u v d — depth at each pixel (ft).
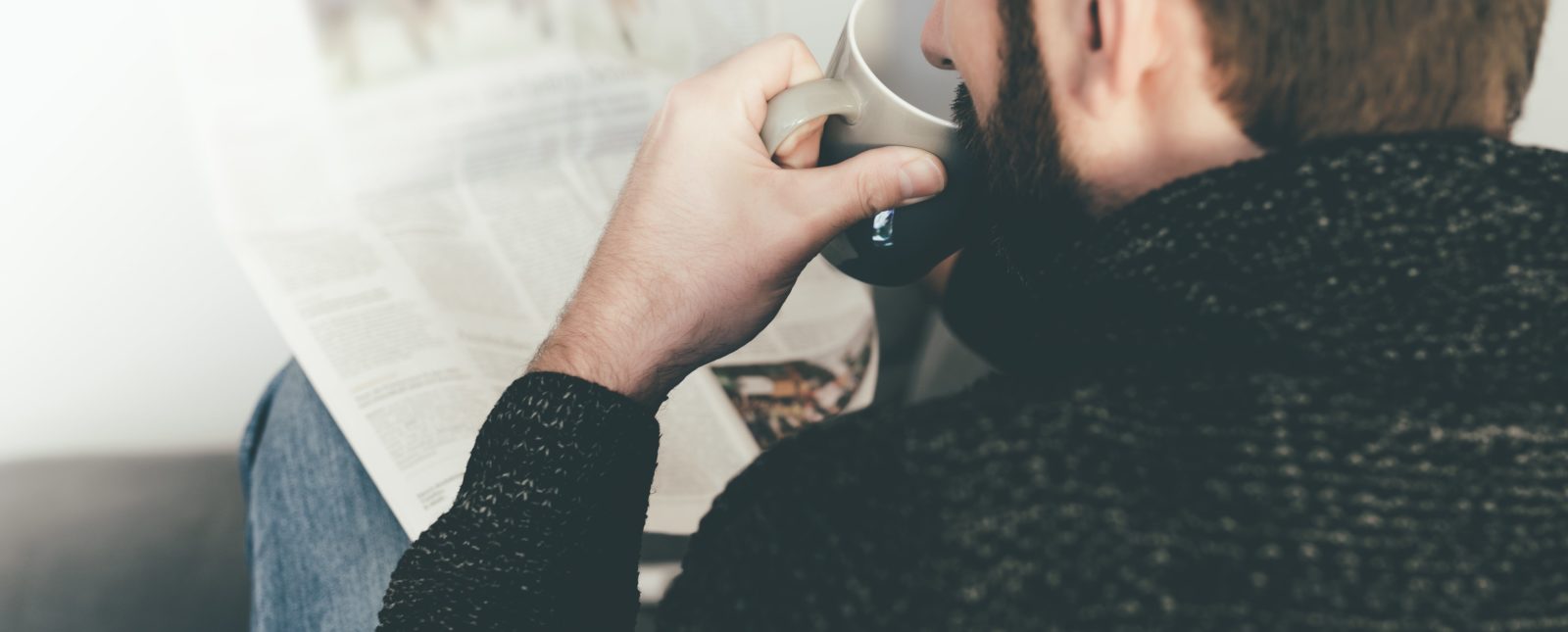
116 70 2.12
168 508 2.36
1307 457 0.81
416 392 1.78
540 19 2.12
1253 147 0.96
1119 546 0.80
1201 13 0.90
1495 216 0.82
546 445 1.35
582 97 2.25
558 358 1.50
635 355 1.55
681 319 1.57
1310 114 0.90
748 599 0.90
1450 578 0.78
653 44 2.27
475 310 1.96
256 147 2.02
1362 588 0.77
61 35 2.03
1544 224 0.82
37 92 2.08
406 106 2.10
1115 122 1.04
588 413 1.37
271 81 1.99
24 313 2.39
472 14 2.08
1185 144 0.99
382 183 2.11
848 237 1.55
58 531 2.25
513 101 2.18
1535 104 2.56
